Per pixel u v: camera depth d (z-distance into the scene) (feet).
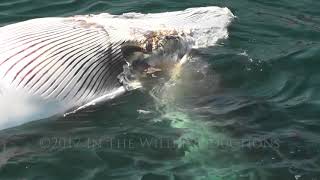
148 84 36.86
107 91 35.91
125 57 36.27
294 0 49.32
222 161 32.19
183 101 36.29
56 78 34.06
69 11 46.88
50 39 34.50
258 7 48.11
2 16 45.78
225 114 35.47
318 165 31.89
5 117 33.27
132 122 34.94
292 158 32.37
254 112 35.76
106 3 47.91
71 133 34.09
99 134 34.06
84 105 35.27
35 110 33.94
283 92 37.78
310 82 38.78
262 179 31.01
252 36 42.93
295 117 35.58
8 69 33.24
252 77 38.70
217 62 39.06
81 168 31.65
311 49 41.78
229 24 43.16
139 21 38.58
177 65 37.91
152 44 36.86
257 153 32.71
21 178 31.04
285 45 42.32
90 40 35.35
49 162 32.01
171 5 47.42
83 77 34.86
